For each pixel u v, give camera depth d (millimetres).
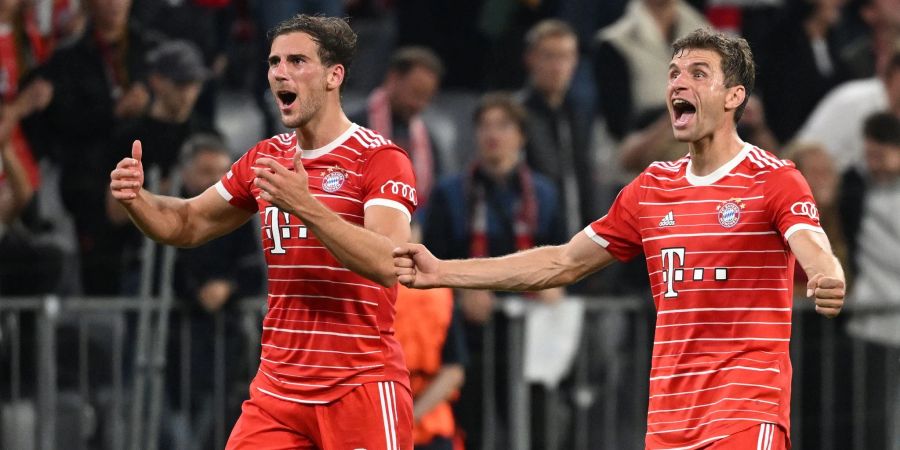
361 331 17266
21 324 26344
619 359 28500
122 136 28844
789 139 33375
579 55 34281
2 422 26219
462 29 35812
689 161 16828
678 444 16281
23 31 30234
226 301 27203
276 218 17219
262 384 17656
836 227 30109
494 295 28422
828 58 33781
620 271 30281
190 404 27078
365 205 17062
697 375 16203
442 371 24016
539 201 29078
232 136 33031
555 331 27938
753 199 16125
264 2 32875
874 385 28781
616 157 31844
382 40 36125
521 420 27625
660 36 32094
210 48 32250
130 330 27172
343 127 17375
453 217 28688
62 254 28438
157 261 27906
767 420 15891
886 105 32031
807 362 28750
